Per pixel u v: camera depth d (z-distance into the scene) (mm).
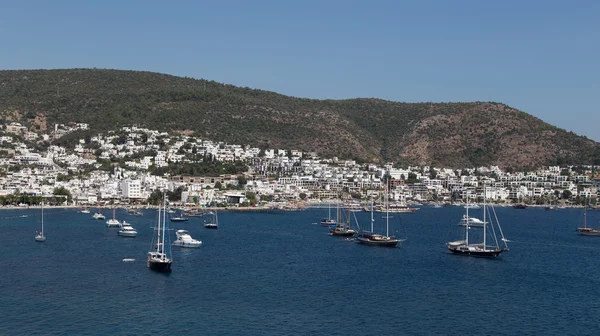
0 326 113812
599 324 121375
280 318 121500
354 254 199750
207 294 139125
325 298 137500
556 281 160500
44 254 189250
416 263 182750
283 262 182250
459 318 123875
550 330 117250
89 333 110750
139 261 178375
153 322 117500
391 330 115375
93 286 144750
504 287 151750
